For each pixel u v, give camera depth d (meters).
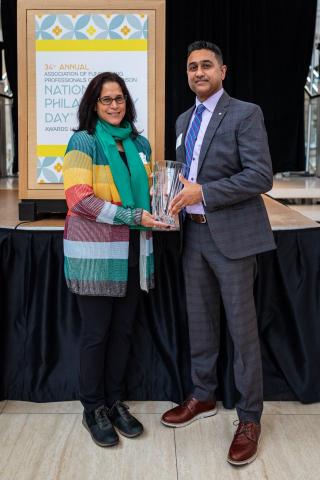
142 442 2.00
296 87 6.60
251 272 1.94
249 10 6.43
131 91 2.28
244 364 1.93
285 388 2.34
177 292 2.31
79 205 1.82
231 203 1.82
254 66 6.62
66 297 2.29
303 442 2.00
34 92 2.31
